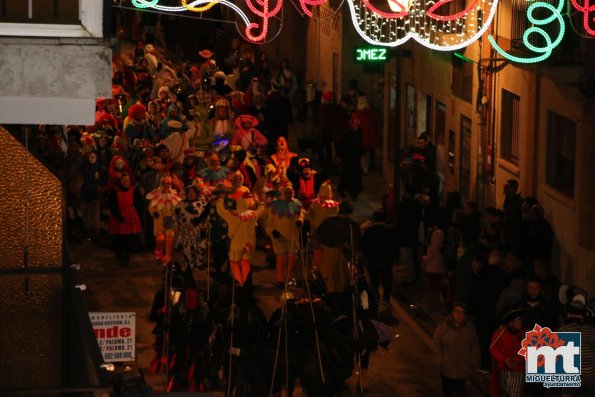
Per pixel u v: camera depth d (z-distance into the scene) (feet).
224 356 67.36
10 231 36.91
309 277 90.12
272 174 99.91
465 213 92.84
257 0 83.15
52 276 35.68
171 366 69.10
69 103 30.78
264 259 101.86
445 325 68.69
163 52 203.62
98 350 28.37
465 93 112.68
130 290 93.81
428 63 123.34
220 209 89.92
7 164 36.94
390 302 91.50
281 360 66.44
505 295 73.36
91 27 30.96
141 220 103.96
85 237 106.83
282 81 153.58
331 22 155.22
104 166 110.83
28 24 30.78
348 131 119.55
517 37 98.02
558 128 93.50
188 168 107.34
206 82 145.28
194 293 68.80
